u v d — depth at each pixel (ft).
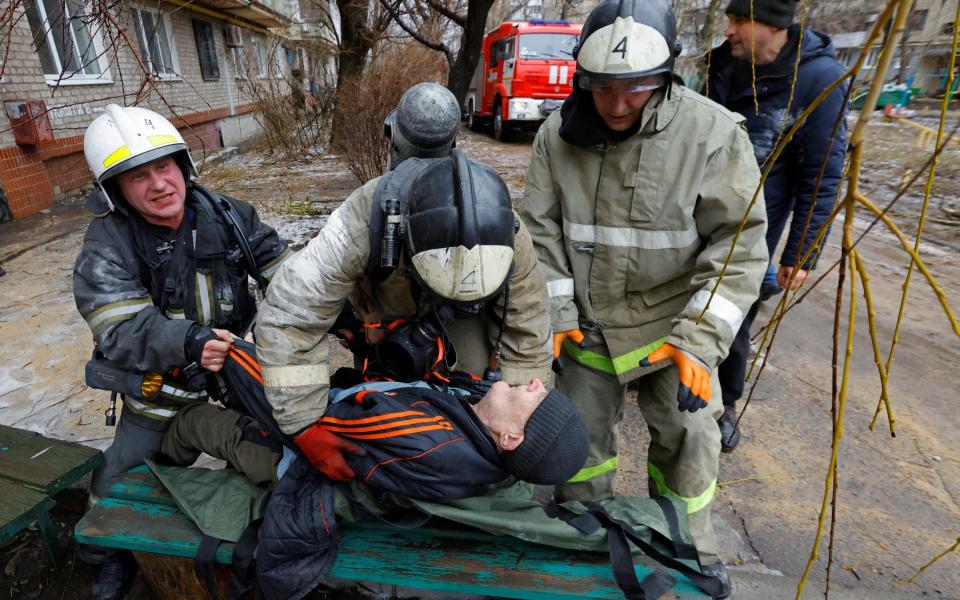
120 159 4.99
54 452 6.26
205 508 5.38
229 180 27.63
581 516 4.89
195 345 5.23
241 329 6.45
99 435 8.71
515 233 4.66
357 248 4.55
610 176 5.25
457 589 4.91
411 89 5.22
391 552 5.20
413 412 4.63
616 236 5.37
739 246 4.89
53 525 6.61
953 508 7.67
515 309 5.13
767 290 10.61
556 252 5.76
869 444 8.91
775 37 7.02
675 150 4.98
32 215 20.98
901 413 9.70
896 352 11.60
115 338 5.28
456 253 4.00
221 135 42.98
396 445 4.52
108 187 5.36
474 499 5.05
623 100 4.66
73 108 24.00
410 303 5.04
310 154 35.14
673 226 5.13
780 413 9.69
